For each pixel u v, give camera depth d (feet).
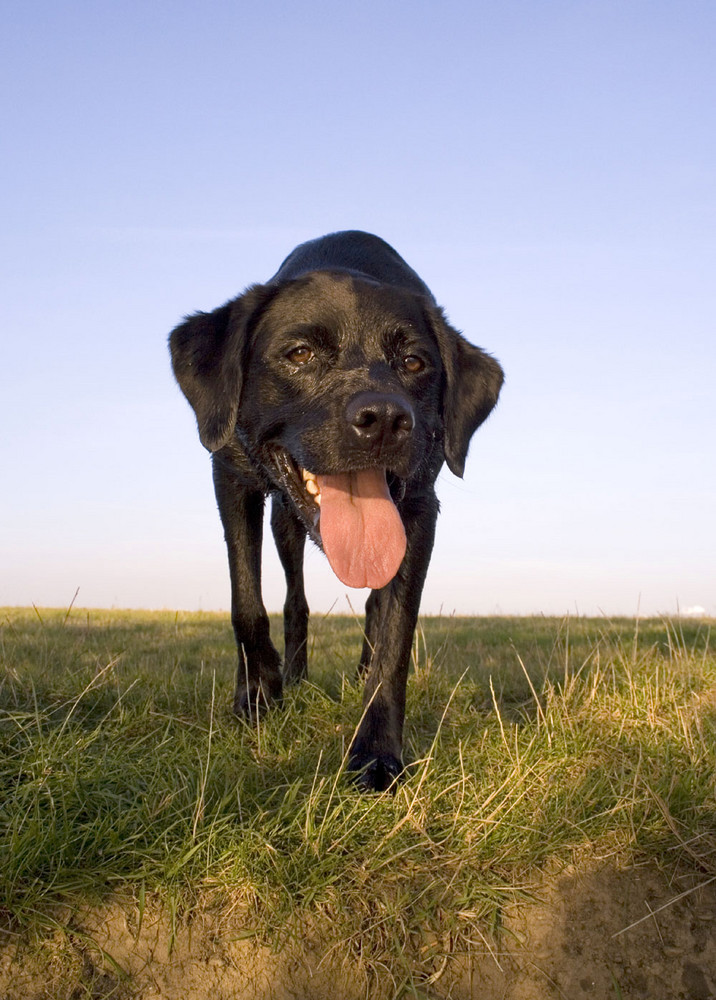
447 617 6.95
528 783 2.48
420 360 2.70
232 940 2.05
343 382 2.54
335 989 2.05
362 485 2.58
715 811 2.46
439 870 2.24
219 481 2.96
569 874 2.31
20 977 1.93
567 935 2.21
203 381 2.75
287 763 2.57
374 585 2.44
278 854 2.15
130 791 2.29
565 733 2.84
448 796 2.45
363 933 2.10
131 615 7.00
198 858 2.12
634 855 2.38
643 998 2.16
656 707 3.07
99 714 2.85
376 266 3.16
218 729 2.68
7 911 1.98
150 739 2.66
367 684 2.61
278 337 2.66
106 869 2.06
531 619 6.64
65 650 3.67
